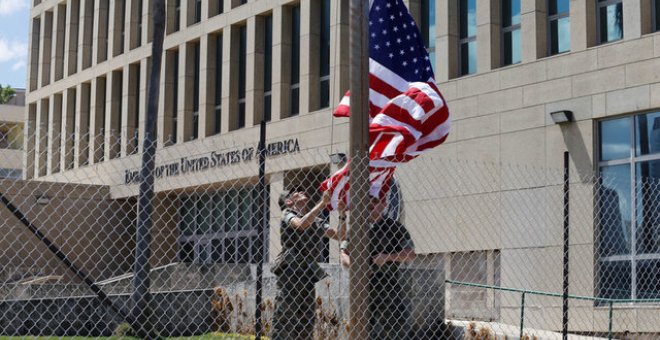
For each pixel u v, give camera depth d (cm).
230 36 3092
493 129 2152
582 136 1977
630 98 1905
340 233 937
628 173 1911
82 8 4031
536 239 1981
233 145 2983
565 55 2034
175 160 3209
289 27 2881
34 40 4469
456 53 2312
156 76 1708
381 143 1057
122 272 3170
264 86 2986
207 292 1470
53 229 3000
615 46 1947
